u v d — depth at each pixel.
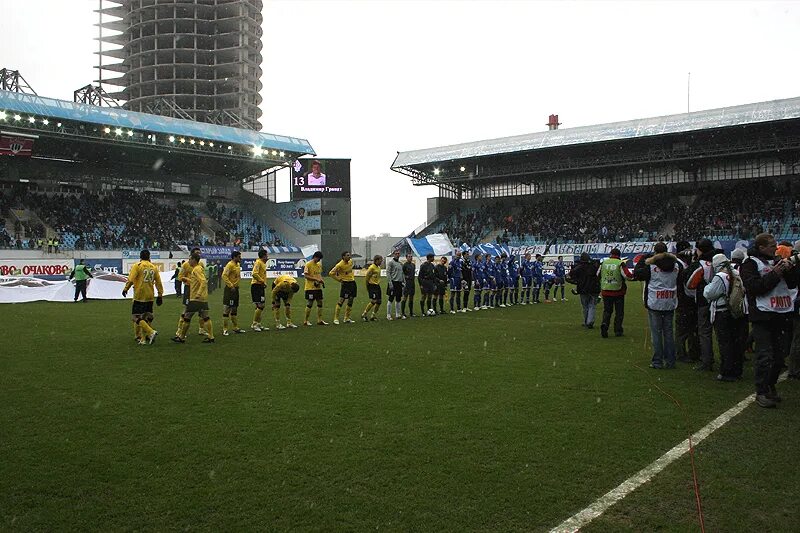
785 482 5.34
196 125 53.38
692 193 54.41
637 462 5.82
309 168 61.09
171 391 8.78
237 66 73.75
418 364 10.87
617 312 14.60
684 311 11.17
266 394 8.58
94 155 54.81
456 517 4.71
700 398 8.27
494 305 23.28
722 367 9.36
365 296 28.55
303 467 5.73
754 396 8.38
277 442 6.45
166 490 5.23
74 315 19.92
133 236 52.50
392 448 6.23
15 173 52.88
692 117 48.16
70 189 56.03
